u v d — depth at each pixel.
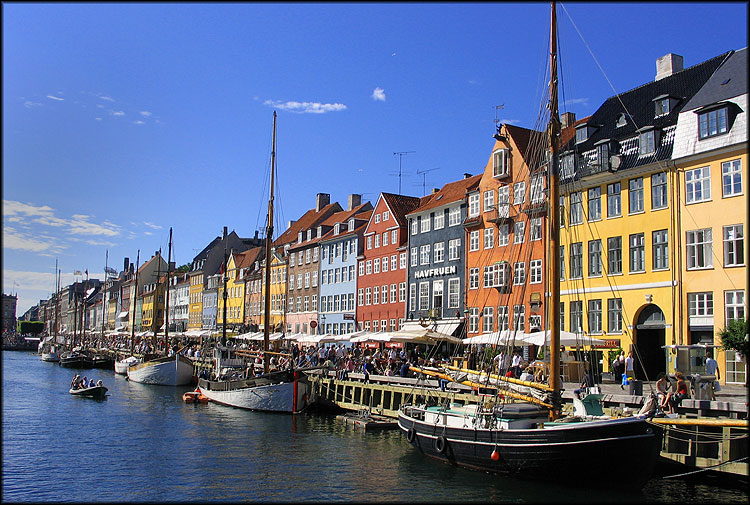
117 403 43.81
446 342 49.22
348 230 69.56
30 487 20.44
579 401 20.70
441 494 18.91
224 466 23.17
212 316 107.56
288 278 82.44
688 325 33.59
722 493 18.77
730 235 32.22
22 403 43.53
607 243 38.59
